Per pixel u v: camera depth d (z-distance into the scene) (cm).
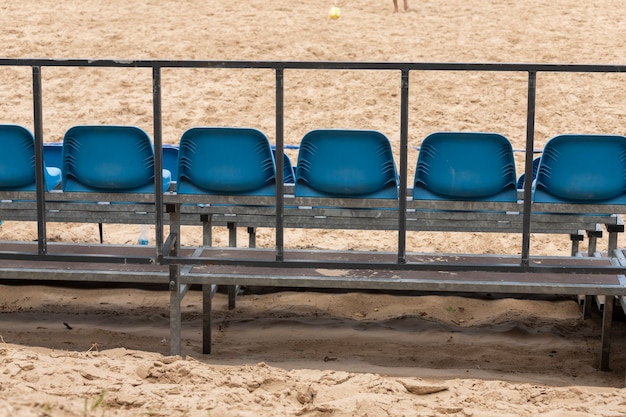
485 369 1173
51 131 2542
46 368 970
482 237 1880
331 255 1176
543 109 2691
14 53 3200
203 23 3534
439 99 2766
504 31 3441
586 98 2769
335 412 903
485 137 1095
